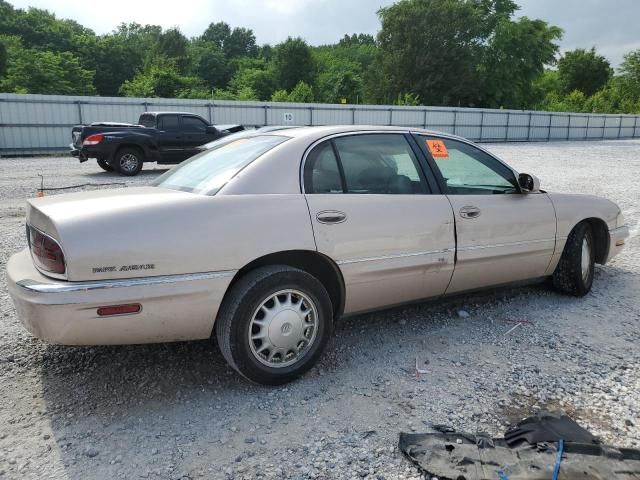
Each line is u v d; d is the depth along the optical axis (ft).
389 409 9.20
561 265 14.67
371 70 203.00
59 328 8.24
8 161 64.08
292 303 9.91
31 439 8.33
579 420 8.86
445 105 187.73
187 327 9.12
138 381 10.21
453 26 182.50
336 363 10.98
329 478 7.39
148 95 164.25
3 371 10.55
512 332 12.59
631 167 61.57
